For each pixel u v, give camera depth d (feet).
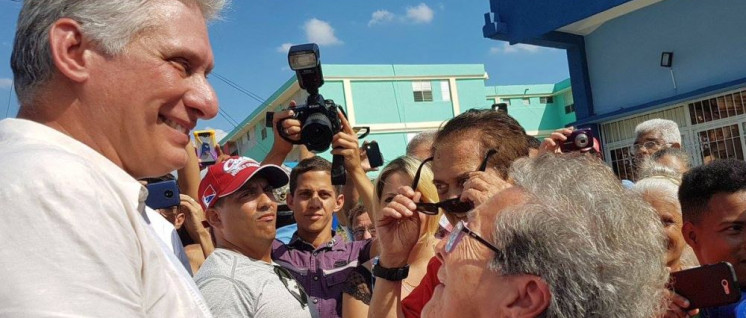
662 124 14.90
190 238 10.96
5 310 2.85
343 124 9.45
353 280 8.39
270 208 8.15
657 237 4.11
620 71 34.19
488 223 4.11
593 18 33.14
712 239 6.17
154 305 3.66
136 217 3.73
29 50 3.90
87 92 3.92
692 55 30.66
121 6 3.87
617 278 3.65
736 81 28.07
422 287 6.69
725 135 29.94
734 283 4.58
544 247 3.67
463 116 6.62
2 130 3.72
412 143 12.30
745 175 6.11
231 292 6.87
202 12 4.42
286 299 7.27
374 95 76.79
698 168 6.52
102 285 3.10
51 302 2.89
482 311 3.95
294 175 10.89
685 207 6.52
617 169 35.37
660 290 4.09
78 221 3.13
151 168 4.27
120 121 4.00
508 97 92.89
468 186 5.44
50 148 3.41
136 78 3.96
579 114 36.37
